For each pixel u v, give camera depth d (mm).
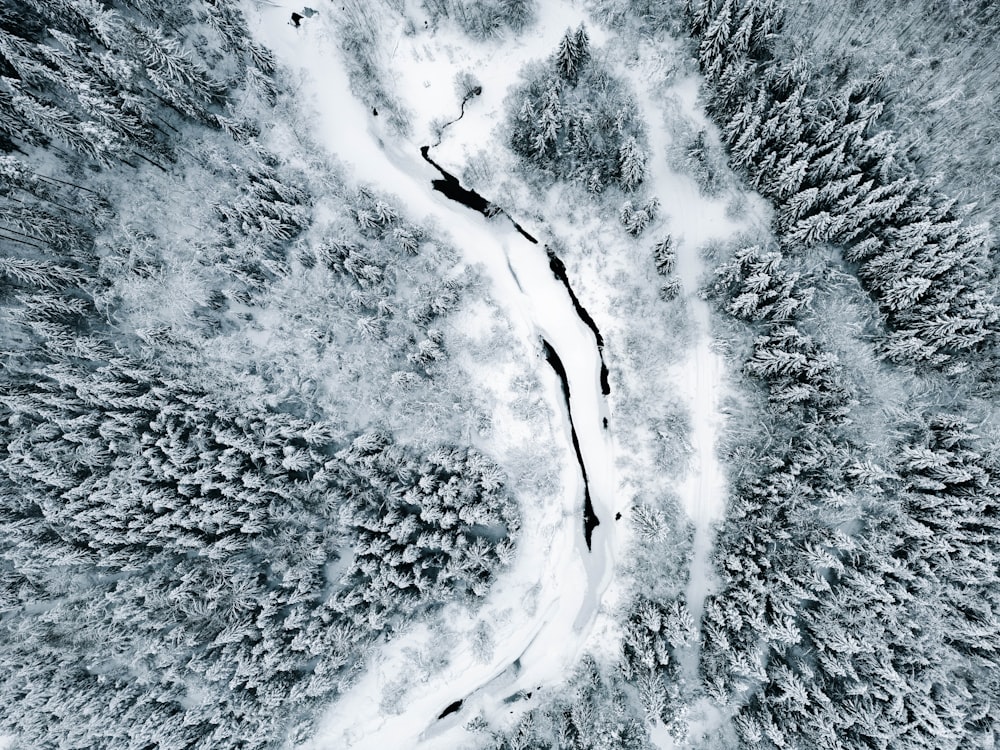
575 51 34812
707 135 37000
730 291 35531
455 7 37344
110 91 33875
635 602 36844
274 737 35469
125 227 36812
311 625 34469
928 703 31297
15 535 34875
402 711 37156
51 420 34906
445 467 36469
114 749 34094
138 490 34438
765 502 34875
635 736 34781
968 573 31734
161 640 35125
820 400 34219
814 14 35094
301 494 36625
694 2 34594
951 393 34469
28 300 34812
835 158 32094
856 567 33375
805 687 32812
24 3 32906
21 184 34844
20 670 34906
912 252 32281
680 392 37125
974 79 34312
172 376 37031
